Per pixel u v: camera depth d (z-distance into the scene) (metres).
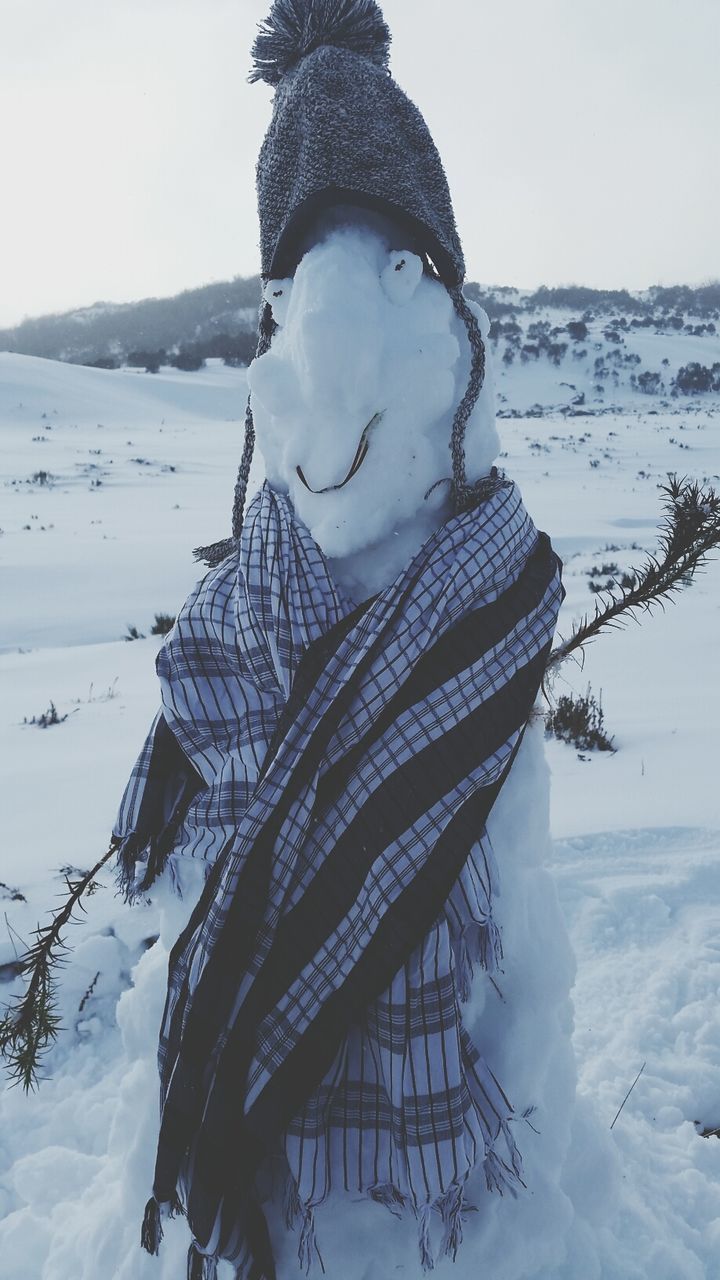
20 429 75.38
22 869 4.14
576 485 43.16
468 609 1.75
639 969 3.43
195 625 1.94
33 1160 2.68
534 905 1.97
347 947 1.68
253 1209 1.82
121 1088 2.12
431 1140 1.66
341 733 1.71
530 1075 1.90
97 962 3.39
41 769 5.92
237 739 1.86
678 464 52.84
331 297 1.69
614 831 4.29
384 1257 1.82
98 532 27.70
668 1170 2.59
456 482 1.83
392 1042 1.68
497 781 1.76
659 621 10.29
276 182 1.87
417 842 1.66
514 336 149.50
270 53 1.99
